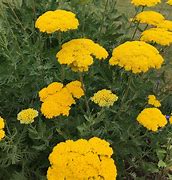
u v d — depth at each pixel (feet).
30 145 1.25
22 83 1.31
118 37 1.54
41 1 1.58
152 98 1.26
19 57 1.34
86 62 1.05
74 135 1.21
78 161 0.84
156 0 1.33
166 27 1.27
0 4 1.43
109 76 1.35
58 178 0.84
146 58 1.04
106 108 1.16
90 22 1.56
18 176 1.11
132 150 1.19
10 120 1.32
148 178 1.34
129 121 1.21
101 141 0.90
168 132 1.25
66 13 1.13
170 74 1.82
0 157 1.16
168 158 1.29
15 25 1.53
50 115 1.03
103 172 0.83
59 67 1.29
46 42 1.51
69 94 1.06
